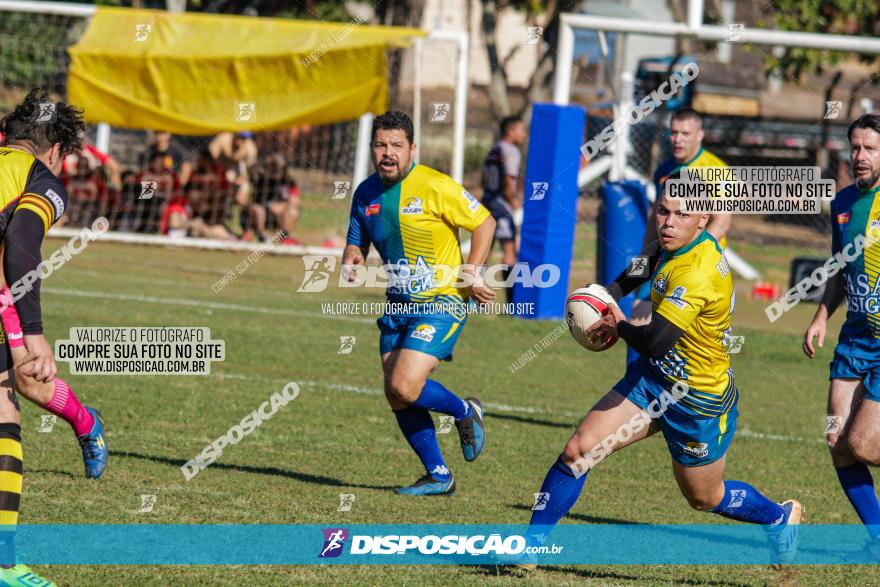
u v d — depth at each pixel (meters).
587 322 17.16
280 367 34.41
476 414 21.86
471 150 87.00
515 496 21.66
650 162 65.25
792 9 75.56
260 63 57.88
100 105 59.97
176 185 64.38
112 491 19.83
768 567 18.06
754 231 77.62
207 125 59.12
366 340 40.53
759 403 34.94
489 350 40.53
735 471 25.22
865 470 19.23
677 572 17.48
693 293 15.84
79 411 19.59
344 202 72.81
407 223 20.89
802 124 79.31
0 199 14.79
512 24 116.12
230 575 15.74
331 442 25.36
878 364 19.08
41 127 15.59
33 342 14.38
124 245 64.31
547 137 46.03
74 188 64.06
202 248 65.38
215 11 83.44
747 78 84.56
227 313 43.97
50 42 70.75
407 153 20.66
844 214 19.75
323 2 84.19
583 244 70.81
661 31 45.00
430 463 21.31
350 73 57.28
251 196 64.25
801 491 23.77
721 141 78.12
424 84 109.88
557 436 27.67
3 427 14.65
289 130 74.75
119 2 78.00
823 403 35.62
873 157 19.17
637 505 21.88
